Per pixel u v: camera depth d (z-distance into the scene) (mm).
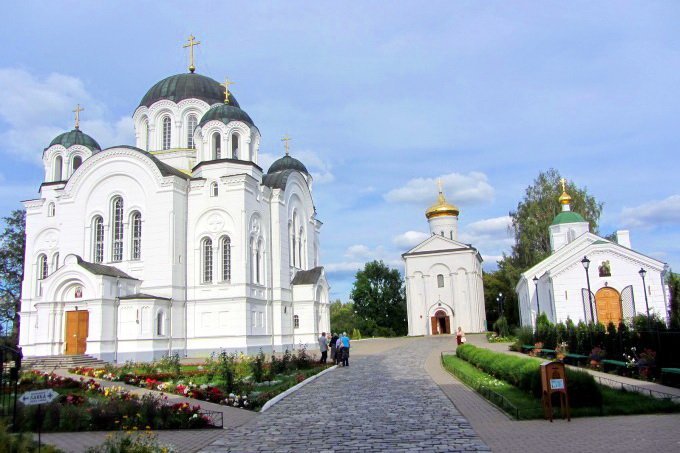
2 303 63719
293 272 57156
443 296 79125
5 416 16062
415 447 12602
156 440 13875
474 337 66438
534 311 48531
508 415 16125
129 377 26219
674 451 11344
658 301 40031
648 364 22344
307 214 62719
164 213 46281
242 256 46219
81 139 55031
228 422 16828
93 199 48406
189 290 46812
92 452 12070
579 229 55875
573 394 16391
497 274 95500
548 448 12062
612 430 13625
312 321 54969
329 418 16781
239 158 50062
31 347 49031
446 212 88812
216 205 47406
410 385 23859
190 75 58156
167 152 54281
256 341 47156
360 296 100875
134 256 46969
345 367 33812
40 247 50969
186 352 45875
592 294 40969
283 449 13016
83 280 41719
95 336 40812
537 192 75562
